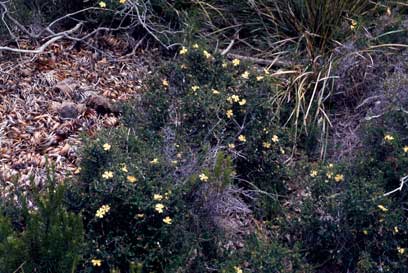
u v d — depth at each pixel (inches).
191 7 191.0
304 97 166.1
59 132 151.3
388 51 172.2
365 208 129.3
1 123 150.8
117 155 126.6
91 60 175.3
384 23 177.8
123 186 120.1
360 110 164.4
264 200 141.6
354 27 175.5
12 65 166.6
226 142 142.1
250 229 137.7
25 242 106.8
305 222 134.3
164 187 122.8
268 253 125.0
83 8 184.4
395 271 128.3
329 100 169.0
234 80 150.9
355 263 132.4
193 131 140.9
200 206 126.9
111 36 183.8
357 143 154.3
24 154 144.6
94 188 121.7
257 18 189.9
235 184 145.5
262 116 147.4
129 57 179.3
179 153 132.3
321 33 179.6
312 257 135.0
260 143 144.9
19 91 159.6
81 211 119.1
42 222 110.7
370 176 140.6
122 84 170.4
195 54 153.6
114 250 119.0
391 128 144.1
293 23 184.9
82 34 182.4
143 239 120.6
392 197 137.5
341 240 132.7
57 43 176.9
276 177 146.0
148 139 139.2
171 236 121.6
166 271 119.1
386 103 150.9
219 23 192.1
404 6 186.9
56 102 158.4
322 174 137.8
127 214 121.2
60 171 141.3
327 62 170.7
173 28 188.9
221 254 128.0
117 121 156.4
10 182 135.6
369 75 167.5
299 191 146.1
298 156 156.9
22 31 176.2
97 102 158.6
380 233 130.6
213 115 141.8
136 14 185.2
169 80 152.3
